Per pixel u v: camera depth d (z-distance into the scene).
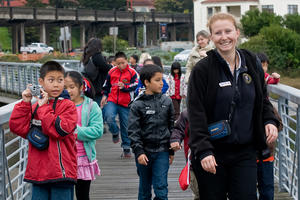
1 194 3.52
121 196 5.12
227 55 2.91
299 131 4.14
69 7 91.81
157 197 4.02
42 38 74.00
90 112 4.10
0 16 67.44
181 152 7.61
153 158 4.07
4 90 15.86
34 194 3.28
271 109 3.02
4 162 3.56
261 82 2.99
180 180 3.46
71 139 3.31
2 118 3.40
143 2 104.25
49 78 3.17
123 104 6.94
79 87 4.12
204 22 59.44
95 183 5.70
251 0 57.16
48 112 3.12
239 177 2.88
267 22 41.62
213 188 2.94
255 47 33.94
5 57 42.00
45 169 3.20
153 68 4.04
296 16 41.88
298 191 4.16
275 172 5.40
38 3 86.94
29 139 3.18
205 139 2.81
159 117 4.07
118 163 6.81
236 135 2.87
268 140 2.94
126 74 6.86
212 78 2.86
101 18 78.38
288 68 33.34
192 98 2.88
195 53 7.05
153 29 86.75
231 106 2.87
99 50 7.28
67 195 3.28
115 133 7.02
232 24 2.89
